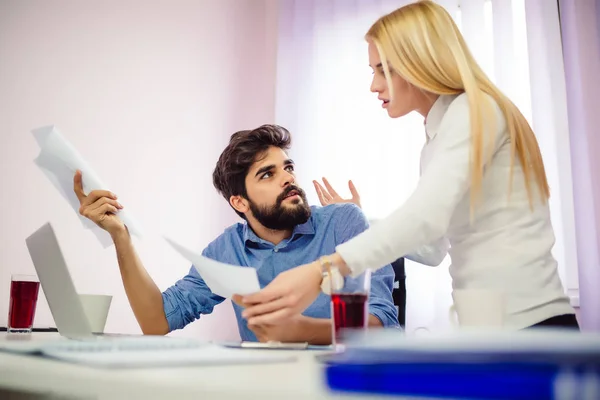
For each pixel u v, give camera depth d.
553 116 2.44
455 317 0.99
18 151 2.79
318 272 1.01
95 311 1.23
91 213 1.36
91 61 2.96
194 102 3.08
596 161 2.32
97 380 0.45
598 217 2.29
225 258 1.74
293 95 2.99
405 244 1.05
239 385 0.38
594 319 2.23
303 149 2.90
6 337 1.08
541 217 1.21
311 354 0.73
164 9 3.12
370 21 2.91
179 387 0.39
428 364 0.32
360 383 0.34
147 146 2.97
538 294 1.14
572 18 2.43
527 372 0.29
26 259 2.71
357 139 2.82
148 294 1.51
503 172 1.20
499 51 2.55
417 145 2.68
